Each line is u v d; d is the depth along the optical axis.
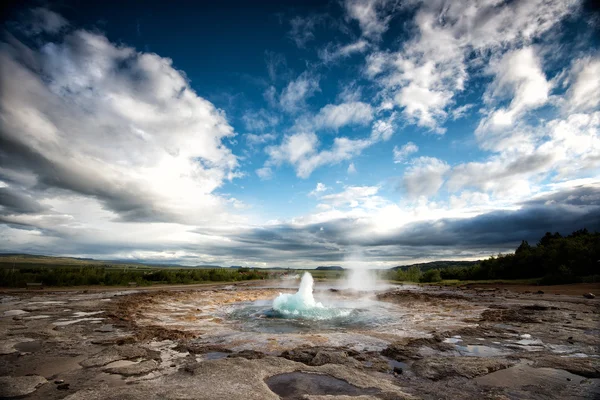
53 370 7.30
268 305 21.16
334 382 6.60
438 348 9.62
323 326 13.73
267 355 8.73
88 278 33.66
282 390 6.18
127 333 11.12
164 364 7.91
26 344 9.55
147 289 30.66
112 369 7.34
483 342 10.34
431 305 20.81
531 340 10.54
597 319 14.20
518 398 5.92
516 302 20.73
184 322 14.37
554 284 33.06
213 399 5.59
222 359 7.91
